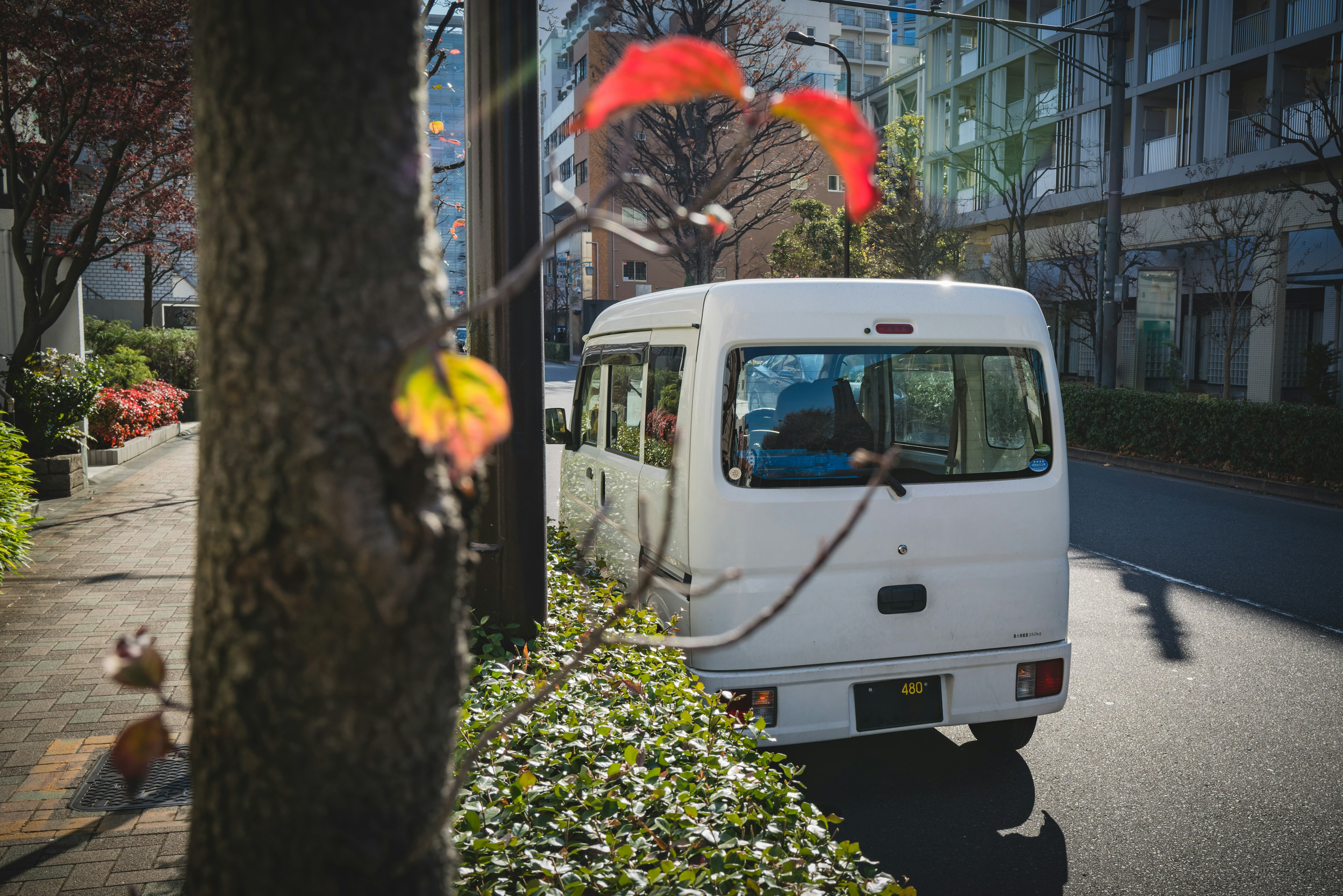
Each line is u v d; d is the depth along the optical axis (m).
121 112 11.82
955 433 4.37
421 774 1.19
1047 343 4.53
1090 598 7.89
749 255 46.62
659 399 4.89
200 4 1.14
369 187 1.13
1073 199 30.48
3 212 12.46
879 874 2.70
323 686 1.13
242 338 1.12
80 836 3.62
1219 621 7.23
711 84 0.77
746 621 4.06
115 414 14.92
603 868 2.39
